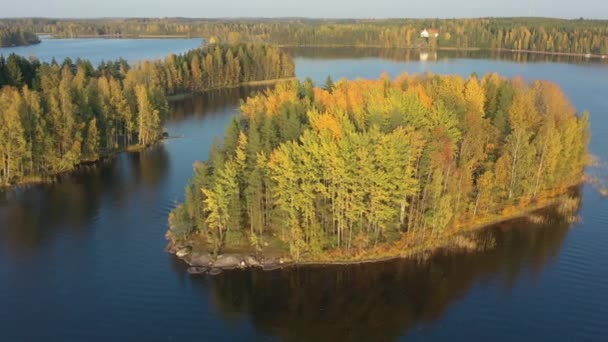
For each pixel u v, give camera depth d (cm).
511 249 7294
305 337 5681
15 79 15688
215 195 7019
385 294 6369
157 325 5894
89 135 11519
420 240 7275
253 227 7381
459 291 6406
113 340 5647
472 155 8231
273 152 7362
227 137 8256
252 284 6569
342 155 6719
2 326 5888
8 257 7400
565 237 7625
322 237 6944
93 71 17862
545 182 8775
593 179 9731
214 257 7025
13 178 10312
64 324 5925
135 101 13550
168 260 7181
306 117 9256
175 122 15425
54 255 7438
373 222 6988
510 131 9381
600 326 5753
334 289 6462
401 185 6838
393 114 7688
